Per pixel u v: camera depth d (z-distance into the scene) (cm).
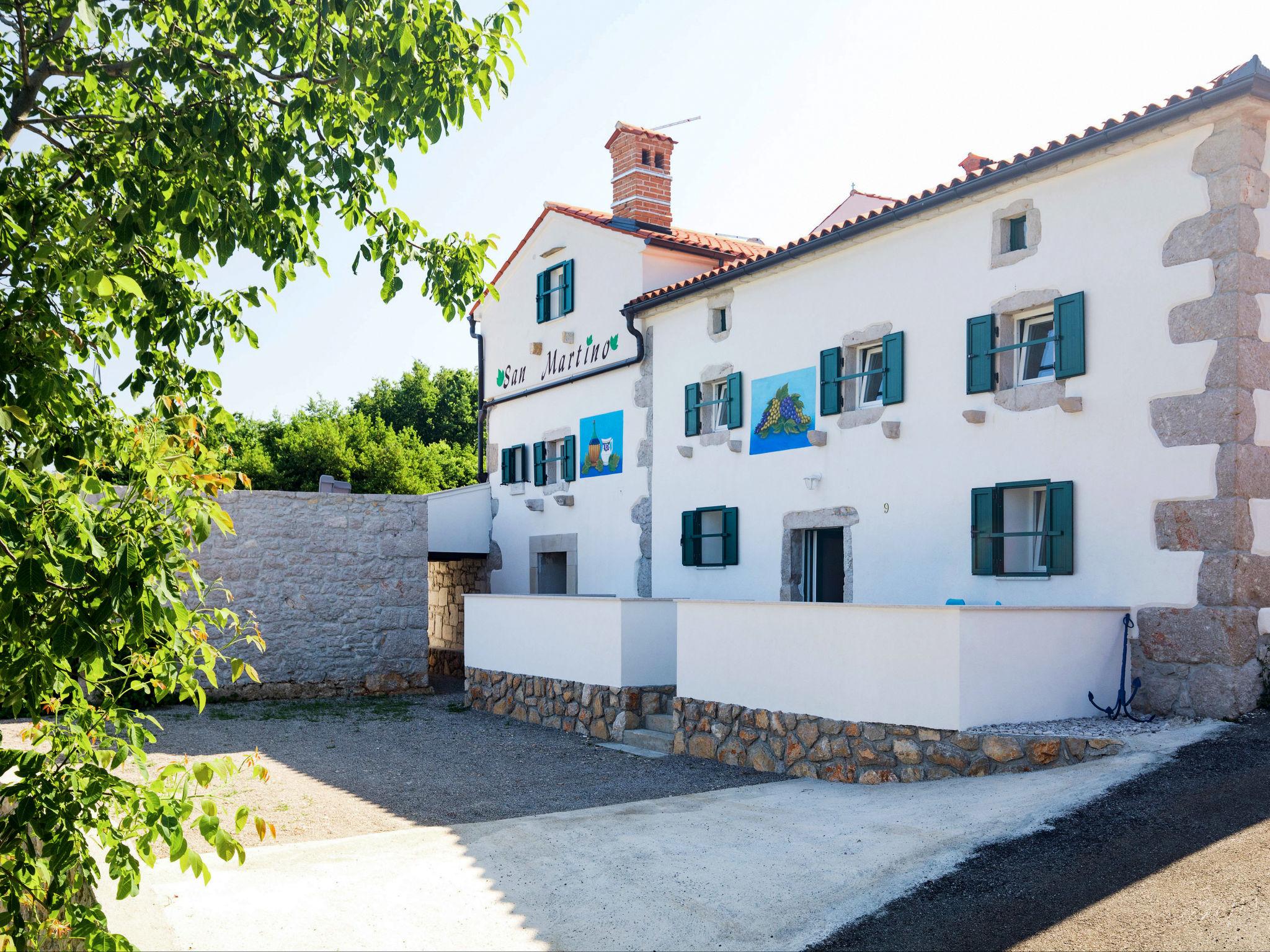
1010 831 585
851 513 1112
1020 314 962
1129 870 512
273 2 494
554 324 1697
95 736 432
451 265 592
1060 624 794
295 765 986
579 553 1603
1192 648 791
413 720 1289
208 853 633
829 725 825
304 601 1492
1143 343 842
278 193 552
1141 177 852
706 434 1346
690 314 1384
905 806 675
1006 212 962
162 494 395
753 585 1249
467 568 1934
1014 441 942
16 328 429
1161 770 654
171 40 482
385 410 3956
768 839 628
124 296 482
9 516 342
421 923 482
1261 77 752
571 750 1054
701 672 972
